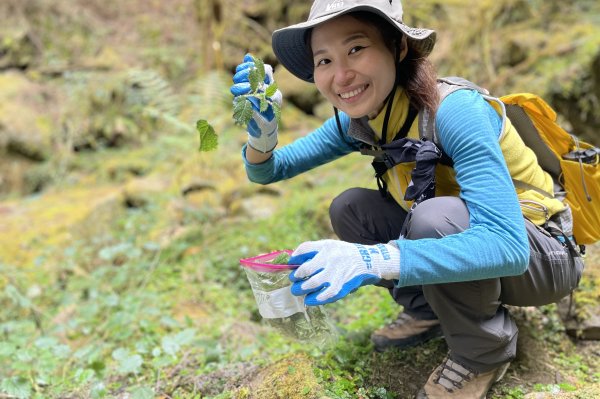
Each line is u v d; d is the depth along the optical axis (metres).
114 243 3.99
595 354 2.16
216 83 5.16
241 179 4.67
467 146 1.52
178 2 8.44
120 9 8.17
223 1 7.01
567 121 5.41
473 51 5.79
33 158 6.18
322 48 1.65
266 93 1.69
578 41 5.55
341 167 4.75
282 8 7.35
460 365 1.76
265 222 3.76
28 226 4.47
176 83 7.37
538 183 1.76
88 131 6.47
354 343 2.17
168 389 2.15
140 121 6.71
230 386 2.00
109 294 3.25
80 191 5.49
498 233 1.45
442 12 5.95
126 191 4.72
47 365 2.45
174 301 3.03
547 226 1.74
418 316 2.05
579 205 1.85
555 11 6.30
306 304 1.41
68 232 4.26
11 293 2.93
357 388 1.88
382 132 1.73
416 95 1.64
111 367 2.45
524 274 1.69
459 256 1.43
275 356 2.25
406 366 1.99
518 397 1.84
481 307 1.64
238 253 3.37
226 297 3.07
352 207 2.05
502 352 1.73
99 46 7.75
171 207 4.30
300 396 1.75
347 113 1.70
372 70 1.61
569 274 1.79
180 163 5.32
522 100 1.74
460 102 1.58
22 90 6.67
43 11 7.63
